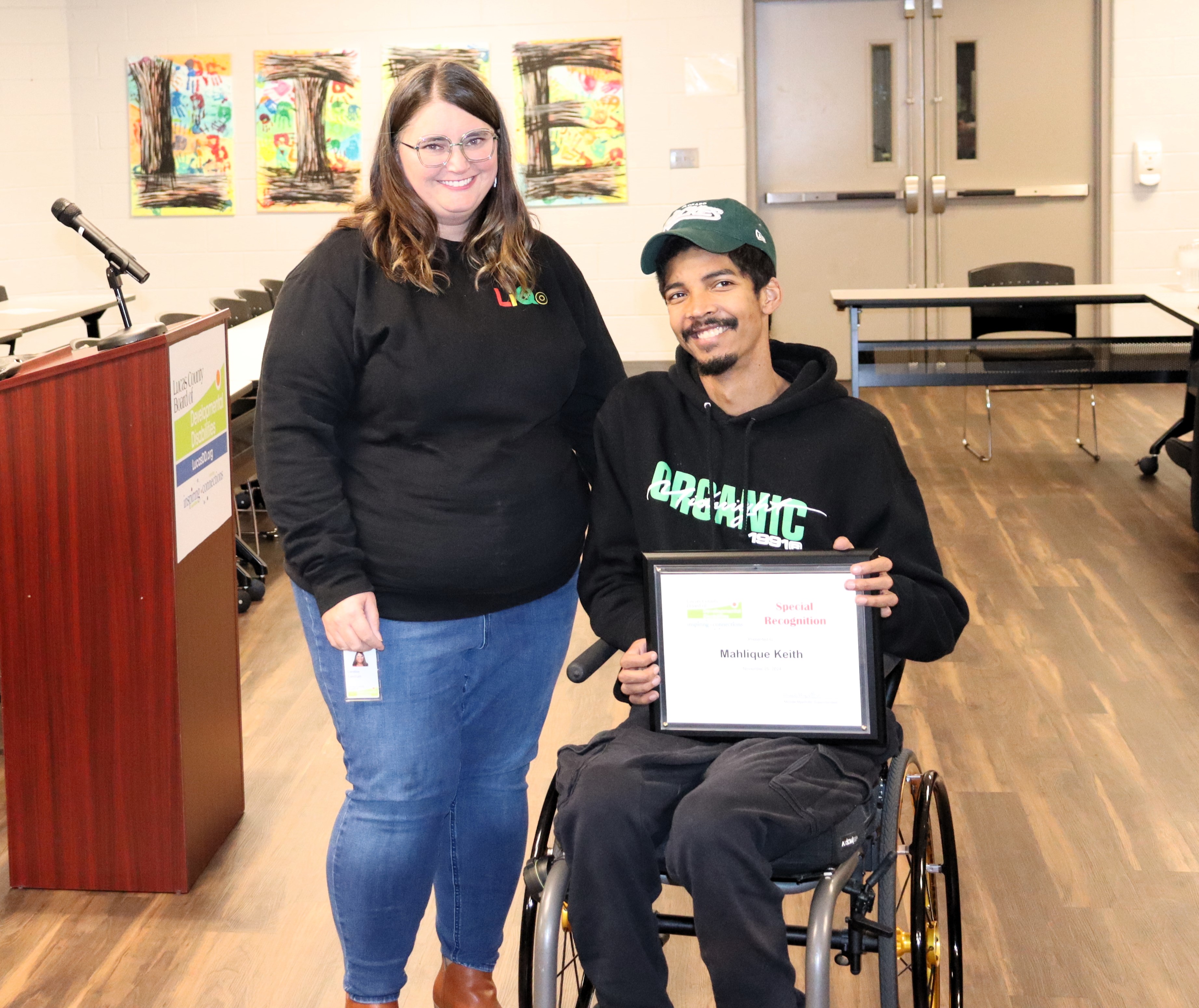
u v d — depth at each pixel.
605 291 8.02
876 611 1.78
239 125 7.91
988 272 6.41
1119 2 7.65
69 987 2.35
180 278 8.09
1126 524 5.13
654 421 2.02
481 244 1.91
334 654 1.92
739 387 1.96
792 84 7.92
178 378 2.49
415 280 1.84
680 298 1.93
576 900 1.66
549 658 2.07
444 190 1.82
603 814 1.66
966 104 7.88
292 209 7.98
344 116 7.86
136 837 2.65
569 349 1.97
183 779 2.62
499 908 2.19
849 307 6.00
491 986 2.24
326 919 2.57
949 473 6.00
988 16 7.76
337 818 2.11
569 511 2.02
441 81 1.80
